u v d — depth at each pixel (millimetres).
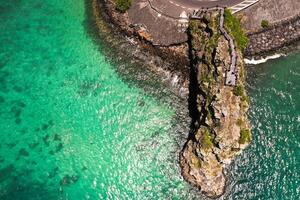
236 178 85500
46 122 94938
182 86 95500
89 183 87938
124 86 97375
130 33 99625
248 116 91000
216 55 87562
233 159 86625
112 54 100438
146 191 86438
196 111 91938
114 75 98562
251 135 88125
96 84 98000
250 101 92375
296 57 96500
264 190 83812
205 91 87500
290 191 83188
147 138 91562
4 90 99500
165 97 95375
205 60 89688
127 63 99125
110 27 102062
